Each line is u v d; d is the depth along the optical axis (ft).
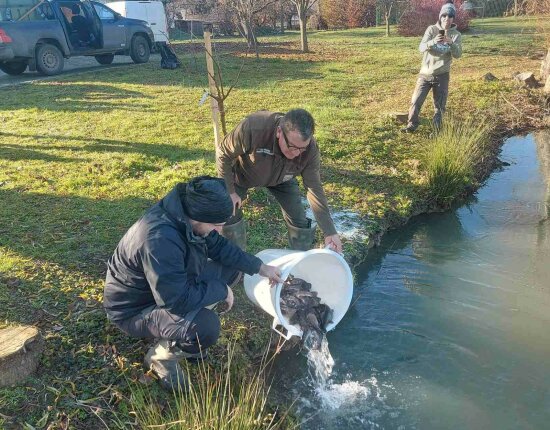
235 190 13.21
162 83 39.50
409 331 13.91
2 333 10.54
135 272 9.75
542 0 43.42
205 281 10.31
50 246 15.14
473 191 22.72
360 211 19.44
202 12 74.49
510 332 13.82
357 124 28.14
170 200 9.61
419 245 18.52
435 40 25.43
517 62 45.70
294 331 11.31
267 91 36.35
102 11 48.57
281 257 11.97
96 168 21.40
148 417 9.70
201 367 11.45
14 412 9.66
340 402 11.60
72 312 12.28
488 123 28.73
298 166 12.31
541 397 11.69
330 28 98.22
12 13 41.50
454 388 12.01
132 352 11.30
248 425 9.74
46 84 39.63
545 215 20.66
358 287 15.98
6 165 21.86
